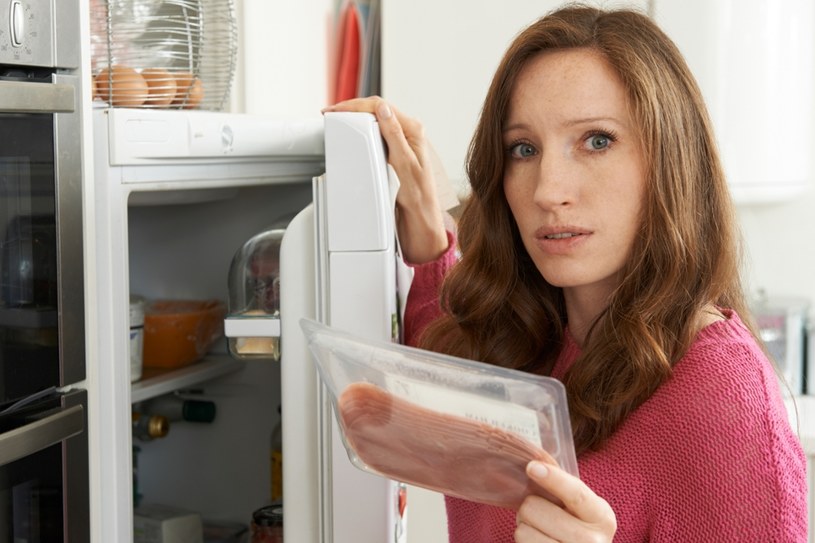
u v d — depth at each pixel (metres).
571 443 0.82
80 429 1.10
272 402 1.59
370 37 2.29
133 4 1.35
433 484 0.91
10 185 1.00
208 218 1.60
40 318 1.05
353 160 1.12
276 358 1.22
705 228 1.07
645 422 1.02
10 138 1.00
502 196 1.14
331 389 0.93
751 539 0.96
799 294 2.71
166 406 1.60
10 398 1.02
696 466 0.99
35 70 1.05
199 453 1.63
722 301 1.13
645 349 1.00
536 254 1.06
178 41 1.37
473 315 1.18
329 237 1.13
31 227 1.04
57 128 1.06
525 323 1.17
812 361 2.47
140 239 1.62
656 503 1.02
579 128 1.02
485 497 0.89
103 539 1.16
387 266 1.13
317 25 2.13
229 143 1.28
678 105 1.03
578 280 1.04
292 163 1.45
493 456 0.84
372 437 0.90
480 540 1.14
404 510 1.27
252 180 1.36
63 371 1.08
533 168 1.06
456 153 2.25
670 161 1.02
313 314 1.17
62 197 1.07
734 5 2.21
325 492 1.17
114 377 1.14
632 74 1.00
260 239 1.26
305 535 1.19
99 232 1.13
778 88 2.28
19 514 1.03
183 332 1.48
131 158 1.14
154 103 1.34
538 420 0.80
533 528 0.87
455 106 2.24
